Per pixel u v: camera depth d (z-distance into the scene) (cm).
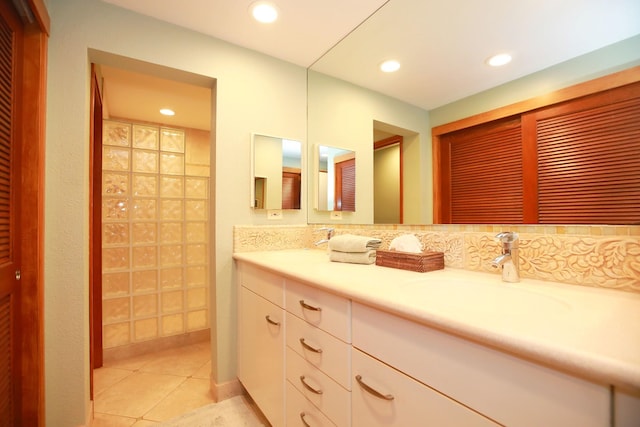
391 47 141
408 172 136
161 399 162
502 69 103
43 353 116
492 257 102
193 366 202
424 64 128
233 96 166
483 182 108
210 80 164
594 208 81
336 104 174
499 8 104
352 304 81
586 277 82
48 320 119
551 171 90
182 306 239
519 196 97
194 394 167
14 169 106
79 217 125
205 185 253
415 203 133
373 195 154
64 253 122
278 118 183
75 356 124
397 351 67
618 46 77
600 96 80
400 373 67
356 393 79
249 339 148
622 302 67
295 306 108
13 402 105
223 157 163
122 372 193
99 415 148
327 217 182
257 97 175
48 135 120
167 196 236
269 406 127
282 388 117
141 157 226
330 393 89
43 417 116
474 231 109
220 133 162
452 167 118
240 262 161
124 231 217
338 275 98
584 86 83
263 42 166
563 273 86
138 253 222
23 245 110
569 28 87
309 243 195
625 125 76
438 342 59
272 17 145
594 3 82
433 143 126
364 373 77
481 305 85
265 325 131
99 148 192
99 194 197
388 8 138
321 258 147
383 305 68
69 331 123
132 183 221
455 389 56
